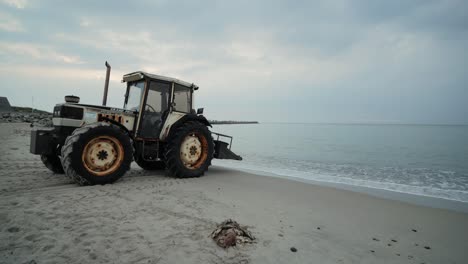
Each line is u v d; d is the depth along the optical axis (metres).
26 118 32.94
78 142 3.64
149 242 2.04
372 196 4.25
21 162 5.88
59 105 4.09
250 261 1.84
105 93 4.93
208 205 3.16
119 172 4.04
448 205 3.98
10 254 1.77
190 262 1.76
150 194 3.54
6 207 2.71
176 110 5.33
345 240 2.38
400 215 3.26
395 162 9.15
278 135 28.81
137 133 4.69
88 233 2.15
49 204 2.86
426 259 2.09
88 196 3.25
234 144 17.23
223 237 2.07
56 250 1.85
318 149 13.85
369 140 20.47
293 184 4.96
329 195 4.18
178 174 4.88
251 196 3.80
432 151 12.35
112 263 1.71
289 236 2.36
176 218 2.62
